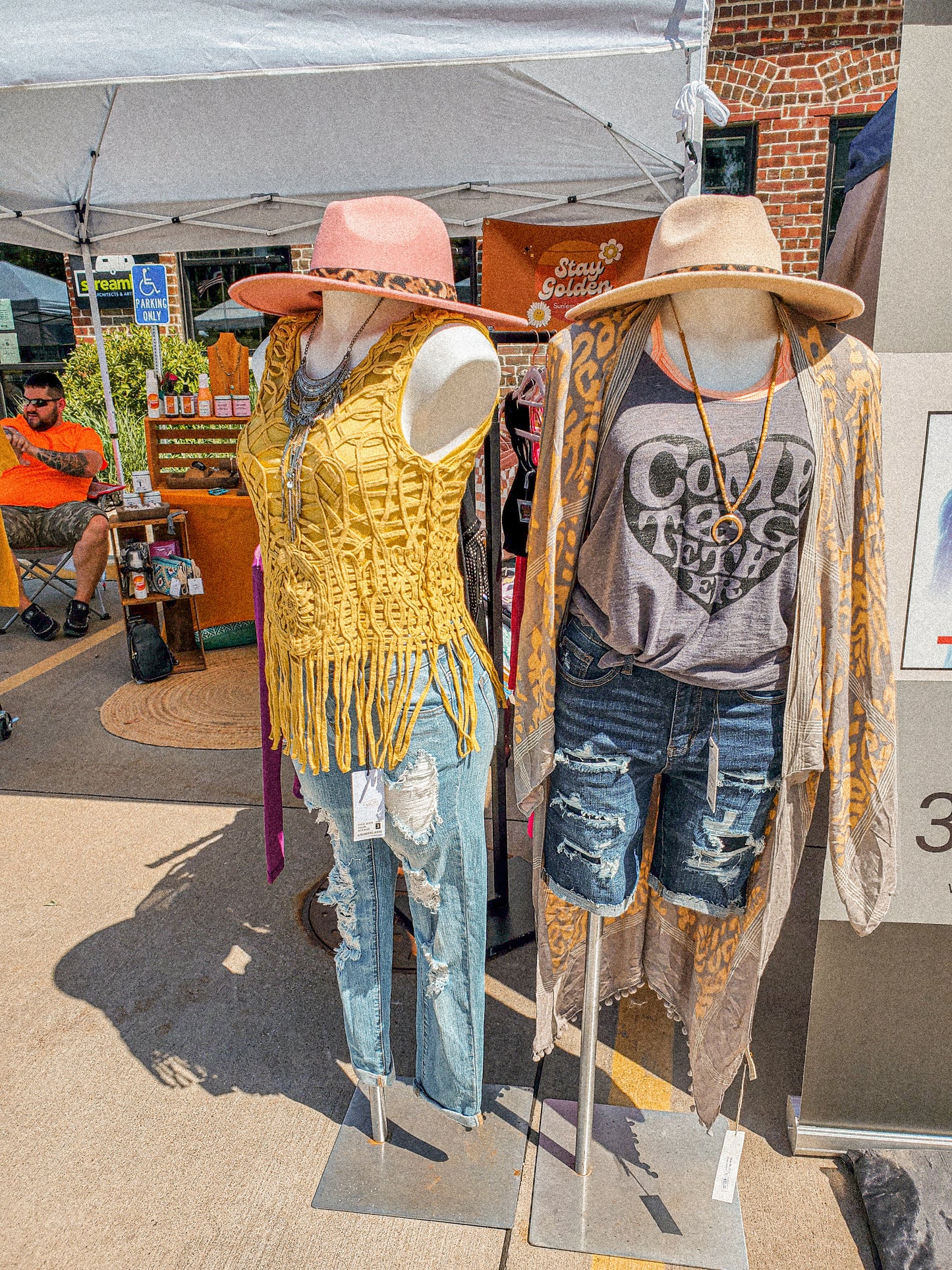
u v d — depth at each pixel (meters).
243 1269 1.67
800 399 1.30
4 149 4.48
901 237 1.48
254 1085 2.12
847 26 6.64
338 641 1.49
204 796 3.47
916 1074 1.85
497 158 4.60
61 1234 1.74
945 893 1.73
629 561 1.33
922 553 1.60
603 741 1.47
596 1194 1.81
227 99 3.96
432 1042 1.81
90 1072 2.15
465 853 1.65
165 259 8.54
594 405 1.38
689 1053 2.17
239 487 5.17
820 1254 1.70
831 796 1.49
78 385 8.41
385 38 2.25
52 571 5.51
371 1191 1.82
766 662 1.39
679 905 1.65
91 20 2.25
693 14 2.21
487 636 2.29
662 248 1.33
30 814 3.35
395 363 1.39
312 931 2.67
